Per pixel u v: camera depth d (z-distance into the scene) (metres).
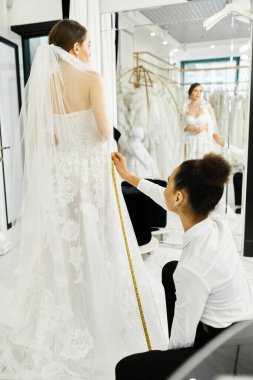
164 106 3.11
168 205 1.14
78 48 1.60
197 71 2.95
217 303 1.03
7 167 3.25
